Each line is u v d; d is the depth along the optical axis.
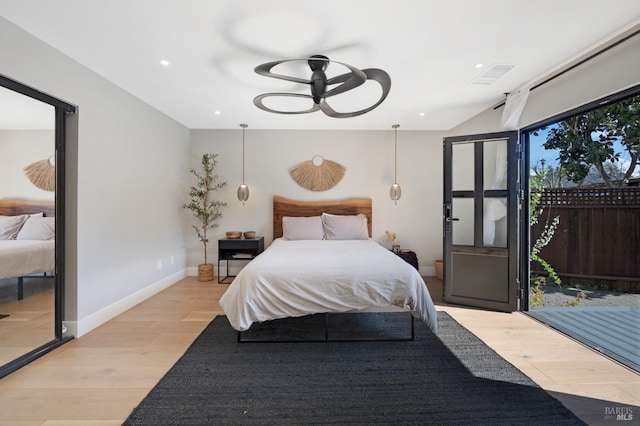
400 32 1.98
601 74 2.12
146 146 3.42
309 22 1.87
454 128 4.37
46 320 2.27
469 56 2.31
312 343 2.34
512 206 3.05
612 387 1.76
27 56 2.00
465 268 3.31
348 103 3.38
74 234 2.42
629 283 3.29
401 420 1.49
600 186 3.36
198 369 1.94
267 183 4.58
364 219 4.32
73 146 2.41
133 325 2.67
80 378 1.84
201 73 2.62
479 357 2.12
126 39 2.08
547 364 2.02
